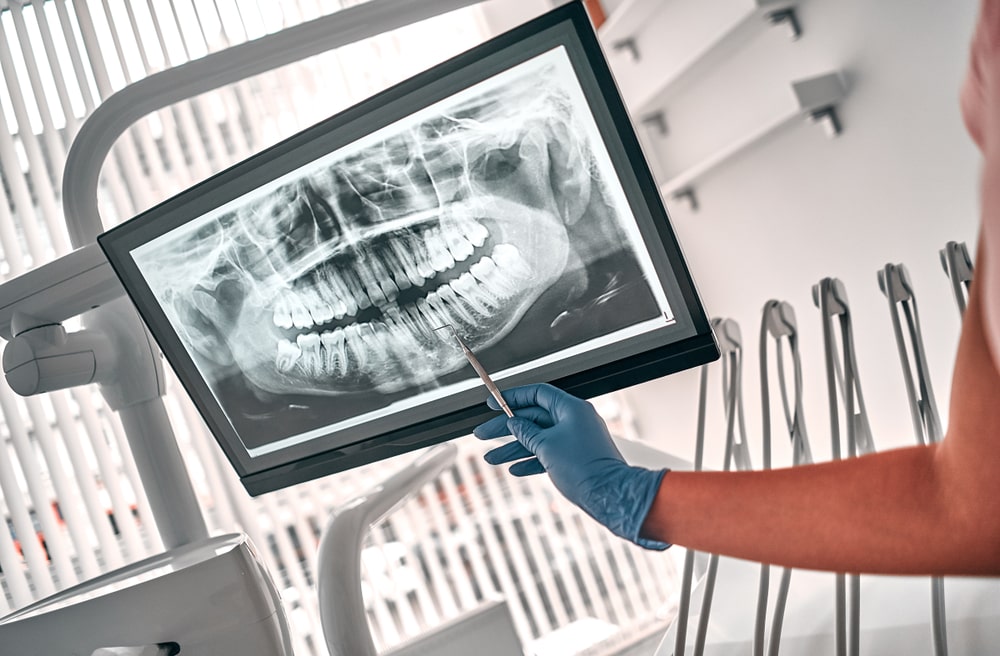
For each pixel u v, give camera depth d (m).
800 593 1.17
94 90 2.65
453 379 1.06
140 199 2.68
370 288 1.05
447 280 1.01
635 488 0.78
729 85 2.27
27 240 2.57
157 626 1.04
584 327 0.97
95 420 2.59
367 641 1.11
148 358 1.28
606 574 3.02
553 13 0.83
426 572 2.97
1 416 2.53
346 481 2.83
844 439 2.08
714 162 2.19
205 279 1.14
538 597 2.98
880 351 2.00
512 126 0.90
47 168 2.60
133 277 1.17
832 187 2.01
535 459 0.99
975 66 0.47
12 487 2.51
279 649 1.09
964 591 1.02
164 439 1.30
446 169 0.95
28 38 2.60
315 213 1.04
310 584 2.75
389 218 1.00
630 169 0.87
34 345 1.19
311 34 1.13
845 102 1.89
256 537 2.72
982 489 0.59
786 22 1.99
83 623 1.06
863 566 0.66
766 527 0.70
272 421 1.21
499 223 0.96
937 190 1.72
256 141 2.83
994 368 0.57
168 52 2.70
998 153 0.44
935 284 1.79
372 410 1.13
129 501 2.61
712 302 2.61
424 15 1.13
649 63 2.56
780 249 2.25
